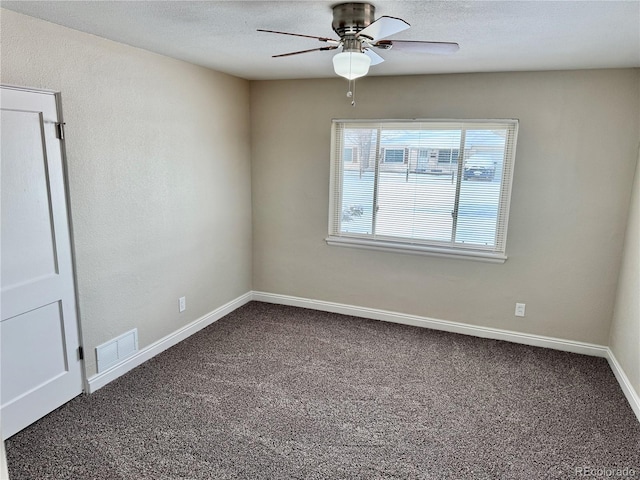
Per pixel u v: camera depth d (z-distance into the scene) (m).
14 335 2.41
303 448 2.41
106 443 2.41
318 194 4.25
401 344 3.74
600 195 3.37
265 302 4.70
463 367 3.35
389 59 3.02
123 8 2.07
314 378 3.15
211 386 3.02
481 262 3.80
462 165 3.72
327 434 2.53
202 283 3.94
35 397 2.56
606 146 3.29
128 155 3.00
